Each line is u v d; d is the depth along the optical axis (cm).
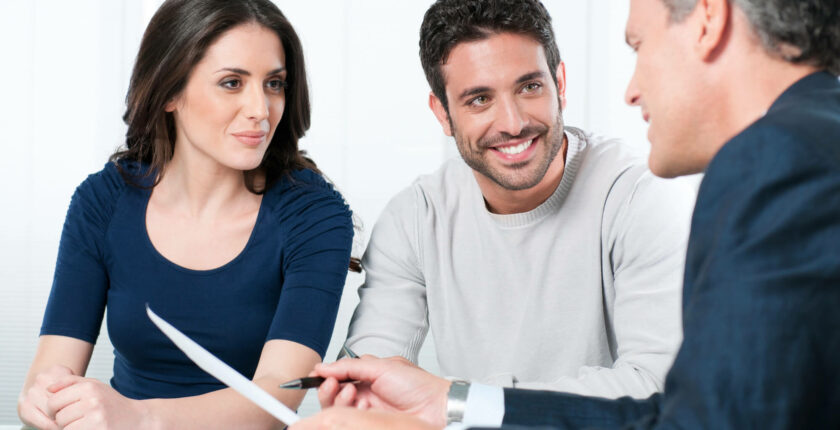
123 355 140
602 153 145
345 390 97
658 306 128
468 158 138
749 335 54
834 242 54
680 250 130
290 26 134
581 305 143
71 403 108
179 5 128
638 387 117
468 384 93
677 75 72
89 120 310
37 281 310
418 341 150
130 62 309
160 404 112
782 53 68
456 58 132
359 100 303
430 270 150
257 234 139
